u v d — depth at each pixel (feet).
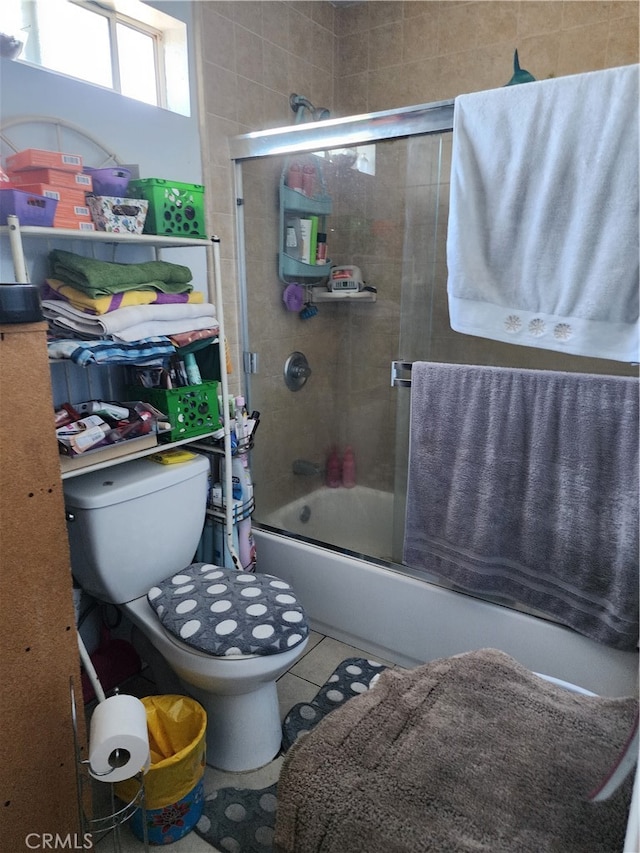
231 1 6.20
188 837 4.26
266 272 7.04
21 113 4.50
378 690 3.69
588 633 4.78
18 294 2.94
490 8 6.81
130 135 5.36
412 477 5.57
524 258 4.53
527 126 4.30
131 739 3.36
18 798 3.28
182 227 4.98
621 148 3.99
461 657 3.94
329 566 6.32
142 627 4.75
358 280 7.52
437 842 2.69
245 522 6.27
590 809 2.79
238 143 6.30
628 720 3.32
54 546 3.30
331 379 8.22
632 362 4.32
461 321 4.90
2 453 2.99
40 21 4.97
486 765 3.06
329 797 2.98
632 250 4.09
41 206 3.98
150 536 4.99
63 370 5.12
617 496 4.47
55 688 3.41
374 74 7.79
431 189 5.53
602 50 6.32
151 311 4.70
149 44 5.90
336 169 7.03
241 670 4.19
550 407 4.67
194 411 5.21
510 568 5.17
